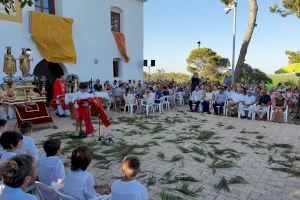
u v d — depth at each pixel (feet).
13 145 11.25
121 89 45.32
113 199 9.13
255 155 20.92
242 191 14.93
